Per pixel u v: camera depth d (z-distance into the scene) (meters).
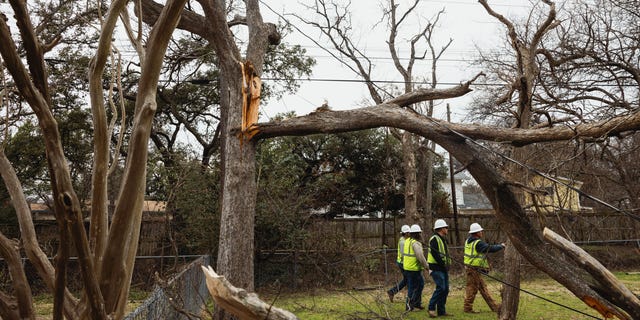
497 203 6.34
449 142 7.11
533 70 9.45
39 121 1.36
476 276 10.43
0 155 1.89
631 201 17.80
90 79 1.69
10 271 1.72
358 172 23.97
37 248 1.85
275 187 15.64
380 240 19.84
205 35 9.16
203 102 21.44
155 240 16.39
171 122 21.50
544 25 9.31
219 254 8.40
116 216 1.62
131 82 17.34
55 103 16.80
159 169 15.66
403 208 24.81
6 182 1.89
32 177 16.42
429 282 15.53
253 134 8.44
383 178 21.78
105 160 1.73
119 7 1.62
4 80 1.81
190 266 8.46
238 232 8.32
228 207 8.46
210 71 20.72
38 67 1.43
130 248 1.78
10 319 1.70
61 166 1.35
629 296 2.74
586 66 11.70
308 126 8.05
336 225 17.59
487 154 8.72
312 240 15.51
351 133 23.05
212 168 16.67
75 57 16.25
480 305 11.45
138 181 1.63
